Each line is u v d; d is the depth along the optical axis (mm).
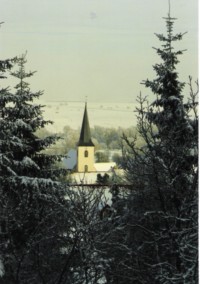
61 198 31828
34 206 31312
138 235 29031
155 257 26656
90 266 26719
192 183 26094
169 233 24000
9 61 31531
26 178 31312
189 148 28016
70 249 27812
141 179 28750
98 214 29578
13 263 27016
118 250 28828
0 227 27266
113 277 28281
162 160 25922
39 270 26422
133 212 28516
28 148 35062
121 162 32000
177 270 23109
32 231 29719
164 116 30562
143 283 24797
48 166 37875
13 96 35031
